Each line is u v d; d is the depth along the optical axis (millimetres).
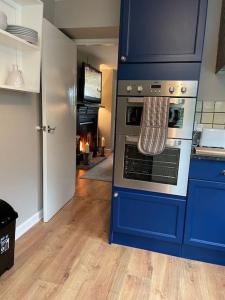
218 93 2178
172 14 1708
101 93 6000
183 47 1720
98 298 1511
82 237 2203
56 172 2598
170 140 1780
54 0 2535
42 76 2166
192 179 1797
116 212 2035
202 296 1569
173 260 1933
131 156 1933
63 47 2516
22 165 2146
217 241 1830
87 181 3910
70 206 2885
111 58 5188
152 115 1752
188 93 1722
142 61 1783
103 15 2455
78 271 1748
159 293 1576
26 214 2266
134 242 2084
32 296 1502
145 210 1967
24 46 1825
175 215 1899
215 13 2072
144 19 1760
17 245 2031
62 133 2670
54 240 2137
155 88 1773
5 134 1891
